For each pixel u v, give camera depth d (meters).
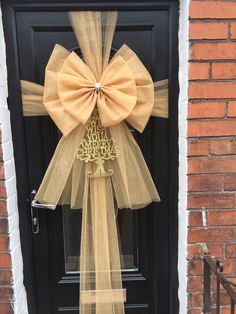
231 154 1.81
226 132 1.79
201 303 1.93
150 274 2.10
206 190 1.84
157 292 2.11
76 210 2.03
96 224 1.92
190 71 1.74
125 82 1.74
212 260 1.80
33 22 1.83
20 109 1.89
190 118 1.77
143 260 2.09
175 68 1.88
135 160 1.89
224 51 1.73
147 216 2.06
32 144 1.94
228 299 1.92
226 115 1.78
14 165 1.92
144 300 2.12
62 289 2.09
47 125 1.94
